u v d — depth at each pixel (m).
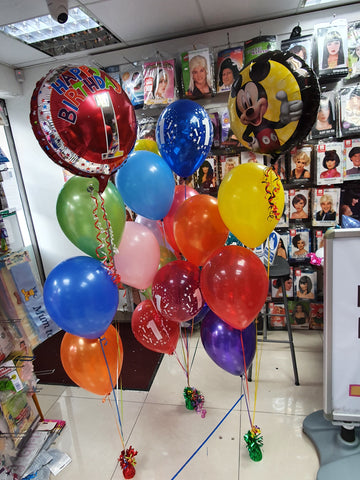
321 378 2.00
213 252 1.29
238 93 1.13
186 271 1.39
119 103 1.03
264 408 1.79
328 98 2.17
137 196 1.41
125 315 3.06
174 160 1.38
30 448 1.63
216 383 2.04
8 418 1.56
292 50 2.07
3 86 2.68
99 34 2.28
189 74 2.26
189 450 1.58
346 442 1.46
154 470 1.49
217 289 1.18
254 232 1.23
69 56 2.61
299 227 2.43
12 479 1.45
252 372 2.09
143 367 2.29
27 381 1.72
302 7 2.09
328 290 1.14
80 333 1.20
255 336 1.45
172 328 1.58
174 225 1.40
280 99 1.03
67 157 0.99
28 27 2.11
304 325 2.54
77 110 0.95
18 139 3.02
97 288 1.16
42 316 1.75
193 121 1.32
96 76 1.01
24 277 1.70
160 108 2.49
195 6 1.96
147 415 1.84
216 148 2.49
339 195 2.26
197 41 2.37
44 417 1.89
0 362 1.52
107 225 1.19
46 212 3.19
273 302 2.54
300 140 1.14
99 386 1.36
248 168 1.21
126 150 1.09
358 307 1.14
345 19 2.01
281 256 2.32
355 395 1.24
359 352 1.19
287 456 1.50
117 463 1.56
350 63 2.08
